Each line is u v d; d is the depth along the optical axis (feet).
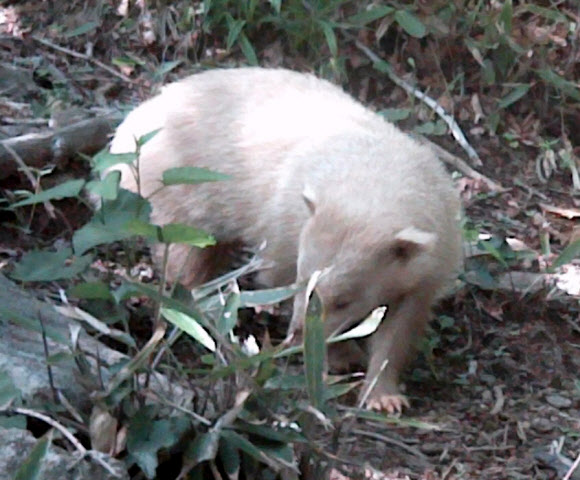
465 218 27.86
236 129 24.62
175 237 16.08
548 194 31.89
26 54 33.99
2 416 16.05
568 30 35.17
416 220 21.76
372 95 33.68
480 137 33.27
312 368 15.80
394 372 23.00
